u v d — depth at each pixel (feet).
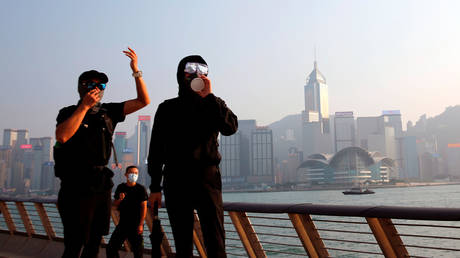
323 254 10.39
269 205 10.78
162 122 7.63
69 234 8.08
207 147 7.38
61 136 7.56
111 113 8.91
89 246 8.48
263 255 11.90
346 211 8.93
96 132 8.45
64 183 8.20
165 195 7.55
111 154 8.95
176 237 7.34
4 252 18.43
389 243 9.11
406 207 8.07
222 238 7.27
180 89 7.76
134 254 14.82
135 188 15.14
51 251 17.39
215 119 7.29
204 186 7.24
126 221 14.88
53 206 17.83
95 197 8.31
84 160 8.23
